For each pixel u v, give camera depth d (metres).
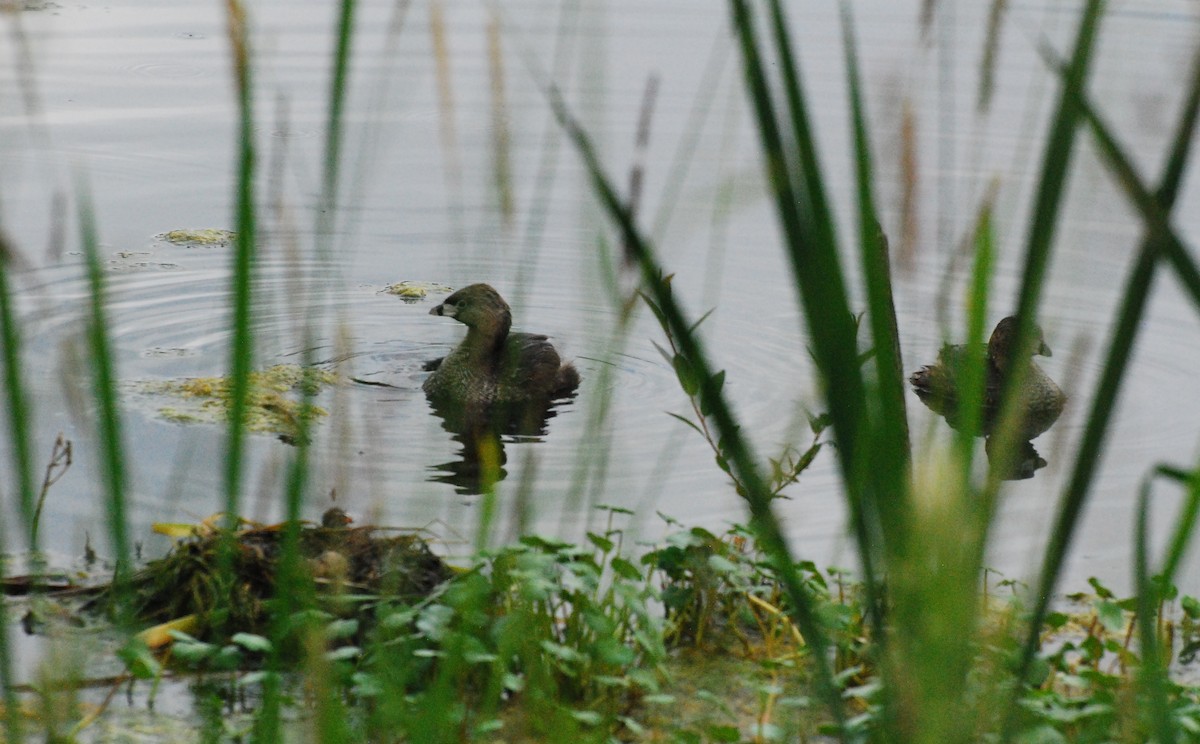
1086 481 3.56
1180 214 22.06
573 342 19.30
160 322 18.81
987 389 17.84
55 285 19.53
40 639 10.05
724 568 10.20
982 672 5.38
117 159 24.55
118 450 4.23
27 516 4.50
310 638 5.23
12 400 4.40
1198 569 11.95
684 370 7.66
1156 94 3.31
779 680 10.19
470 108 26.48
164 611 10.88
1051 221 3.15
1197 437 16.36
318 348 18.11
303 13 32.59
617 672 9.94
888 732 3.50
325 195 4.12
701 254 22.56
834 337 3.22
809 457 9.77
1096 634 11.32
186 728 9.18
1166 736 3.95
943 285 3.82
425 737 5.25
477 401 17.06
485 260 21.39
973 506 3.24
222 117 27.06
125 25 32.69
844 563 12.48
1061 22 30.92
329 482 13.59
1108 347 3.44
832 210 3.25
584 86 4.93
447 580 10.95
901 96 3.67
